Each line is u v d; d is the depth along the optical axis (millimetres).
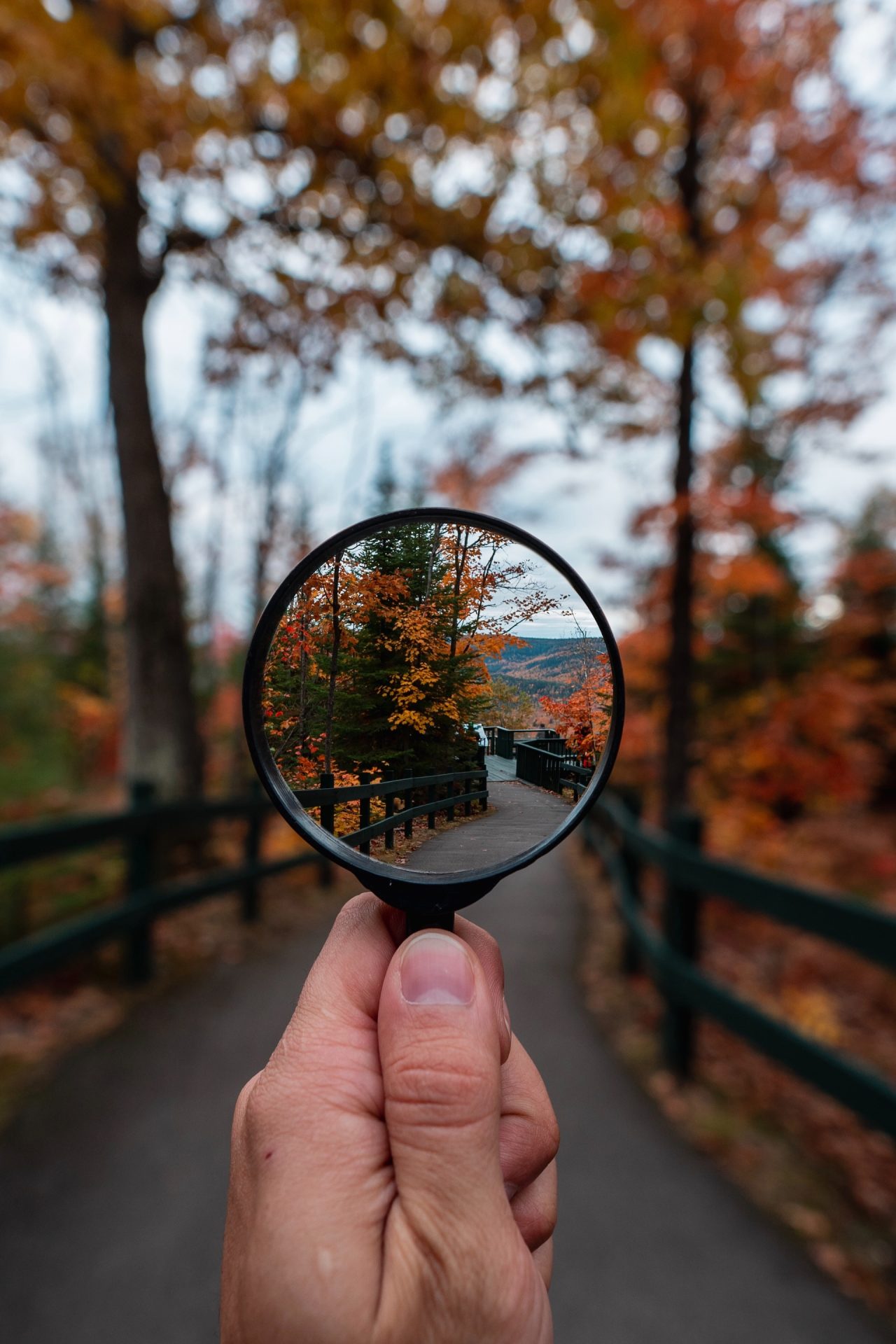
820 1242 2334
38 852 3330
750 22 6480
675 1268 2176
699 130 7266
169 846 6246
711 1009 3182
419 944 787
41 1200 2357
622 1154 2793
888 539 10750
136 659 6840
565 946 5539
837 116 7051
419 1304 675
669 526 7691
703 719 11219
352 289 6855
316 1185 713
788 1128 3166
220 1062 3316
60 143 4867
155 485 6969
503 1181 825
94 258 6988
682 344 5492
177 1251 2141
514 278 6156
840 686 10016
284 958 4836
